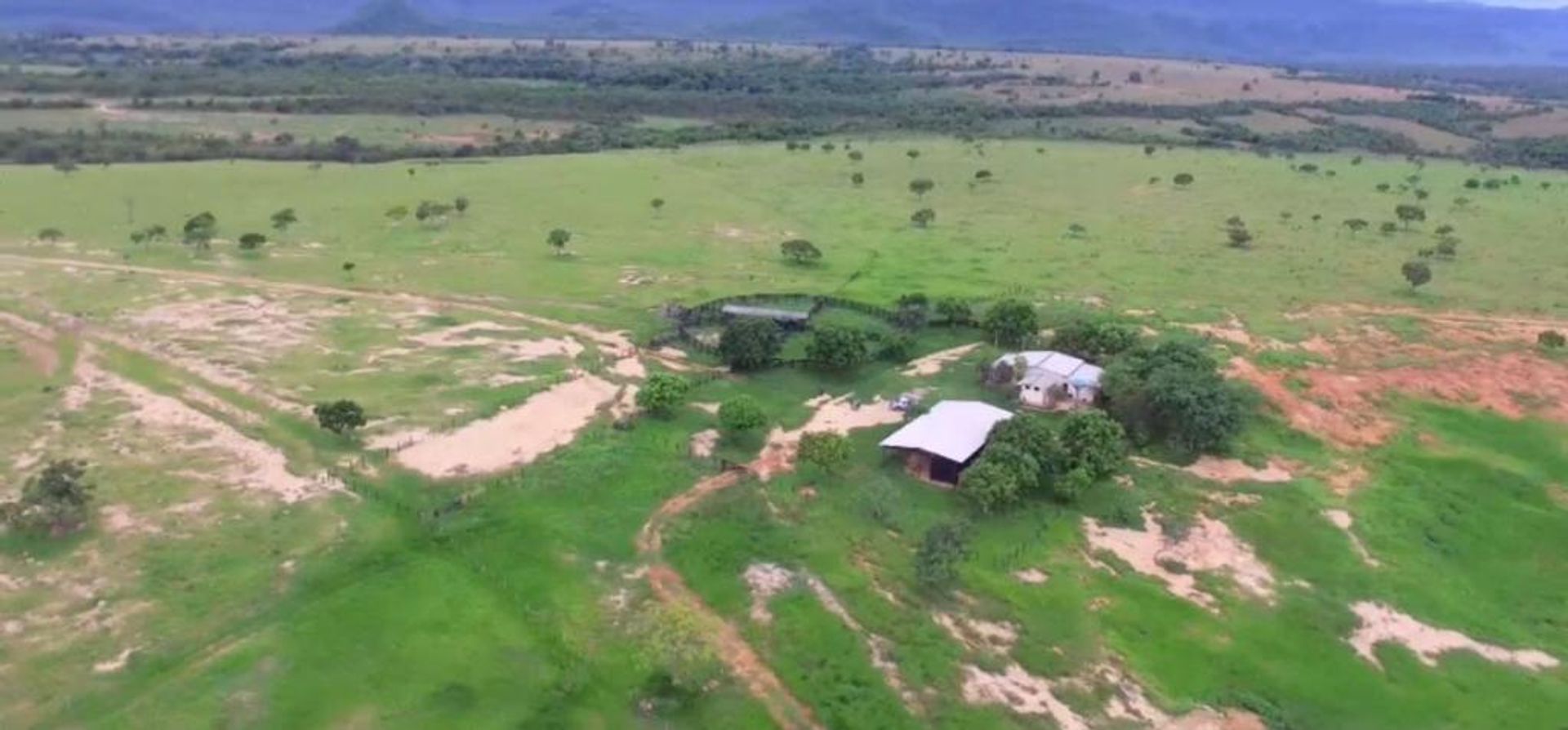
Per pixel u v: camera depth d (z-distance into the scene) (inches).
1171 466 2775.6
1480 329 3722.9
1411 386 3238.2
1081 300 4037.9
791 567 2262.6
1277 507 2613.2
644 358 3440.0
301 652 1969.7
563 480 2576.3
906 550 2358.5
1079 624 2160.4
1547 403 3181.6
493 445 2765.7
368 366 3272.6
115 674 1902.1
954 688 1953.7
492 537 2340.1
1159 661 2089.1
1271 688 2052.2
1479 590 2413.9
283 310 3791.8
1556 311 3961.6
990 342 3548.2
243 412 2906.0
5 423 2812.5
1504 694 2100.1
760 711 1893.5
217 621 2042.3
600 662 1993.1
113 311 3715.6
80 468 2479.1
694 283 4249.5
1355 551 2484.0
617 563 2279.8
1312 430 2987.2
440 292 4092.0
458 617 2089.1
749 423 2800.2
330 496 2479.1
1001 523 2486.5
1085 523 2511.1
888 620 2110.0
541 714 1870.1
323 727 1807.3
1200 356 3100.4
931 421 2807.6
